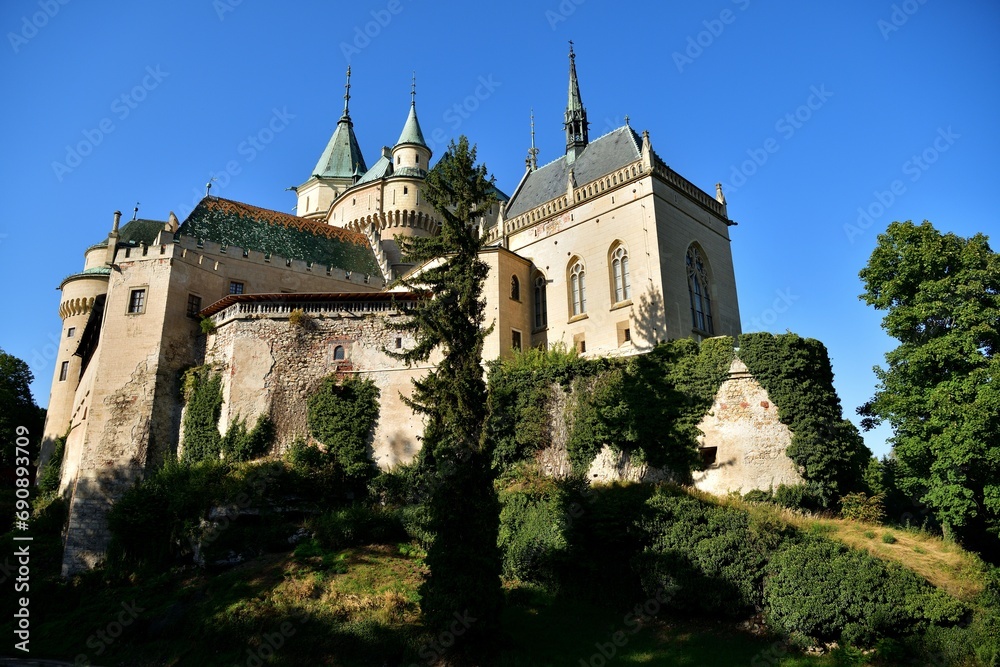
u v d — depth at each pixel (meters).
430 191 28.55
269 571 29.42
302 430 39.12
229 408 39.22
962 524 31.50
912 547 27.12
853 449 32.81
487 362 40.16
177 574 32.06
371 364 40.16
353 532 31.64
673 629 24.75
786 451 31.95
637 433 34.06
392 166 72.06
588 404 35.38
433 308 26.91
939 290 33.31
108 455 40.28
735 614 24.61
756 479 32.09
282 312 41.41
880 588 23.03
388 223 65.56
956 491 31.41
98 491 39.38
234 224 53.94
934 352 32.50
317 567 29.17
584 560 27.94
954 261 34.12
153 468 40.31
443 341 26.70
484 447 24.58
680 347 35.62
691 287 43.72
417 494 35.09
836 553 24.62
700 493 30.25
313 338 41.06
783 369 32.91
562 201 47.34
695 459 33.22
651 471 33.72
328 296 41.34
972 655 21.44
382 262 60.03
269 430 38.50
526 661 22.33
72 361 60.91
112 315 43.81
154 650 26.69
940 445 31.25
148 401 41.38
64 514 44.47
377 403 39.28
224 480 35.00
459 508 23.58
